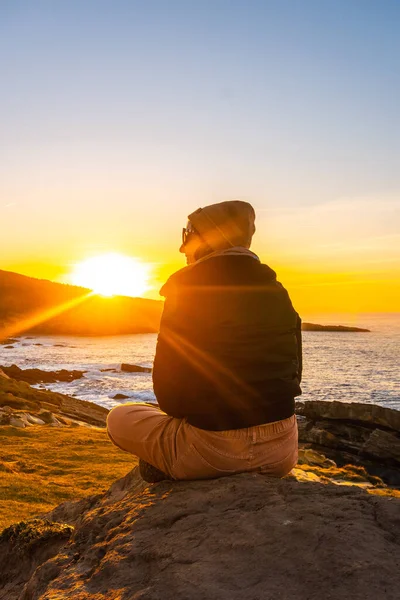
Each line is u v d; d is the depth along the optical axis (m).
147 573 2.82
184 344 3.57
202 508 3.34
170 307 3.64
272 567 2.56
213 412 3.55
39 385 104.12
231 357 3.50
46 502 20.88
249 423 3.57
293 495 3.32
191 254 3.83
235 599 2.36
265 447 3.66
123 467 28.95
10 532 4.82
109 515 3.71
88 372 129.88
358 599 2.23
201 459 3.64
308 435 45.84
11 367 110.94
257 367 3.54
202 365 3.53
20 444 34.78
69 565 3.32
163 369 3.64
